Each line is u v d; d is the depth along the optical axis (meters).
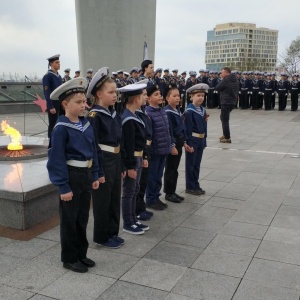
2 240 3.87
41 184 4.28
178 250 3.71
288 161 7.81
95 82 3.58
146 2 16.97
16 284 3.05
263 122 14.89
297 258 3.54
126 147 3.95
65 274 3.22
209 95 21.39
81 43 16.77
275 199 5.34
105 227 3.73
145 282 3.09
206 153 8.67
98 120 3.56
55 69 7.85
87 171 3.25
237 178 6.49
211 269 3.32
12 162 5.55
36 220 4.23
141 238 4.01
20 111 17.62
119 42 16.55
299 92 19.88
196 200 5.31
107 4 16.20
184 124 5.33
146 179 4.60
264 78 20.19
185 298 2.86
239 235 4.08
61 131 3.11
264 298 2.86
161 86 12.05
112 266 3.37
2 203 4.11
